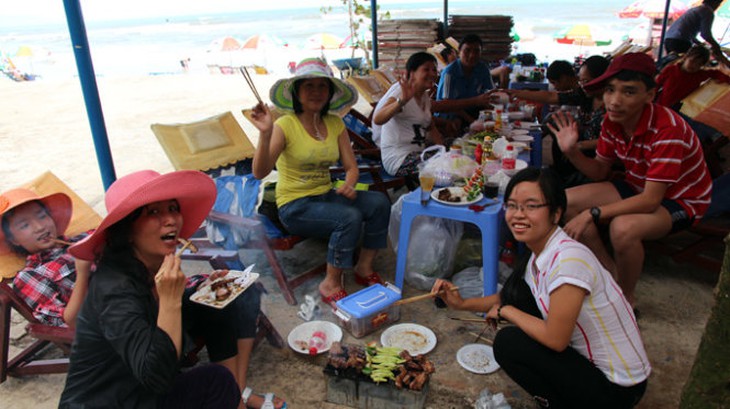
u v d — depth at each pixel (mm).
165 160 6516
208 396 1799
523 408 2309
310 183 3207
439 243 3270
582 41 17859
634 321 1930
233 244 3166
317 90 3094
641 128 2748
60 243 2541
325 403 2393
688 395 1605
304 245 4074
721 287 1429
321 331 2848
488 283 2961
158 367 1454
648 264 3637
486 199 3059
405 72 4254
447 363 2621
